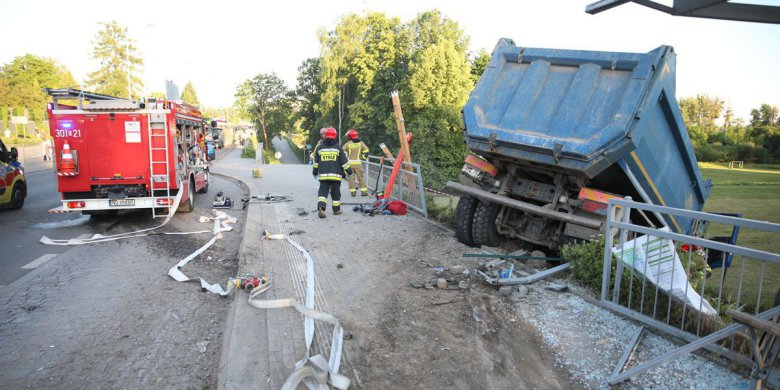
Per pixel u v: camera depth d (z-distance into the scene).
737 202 20.12
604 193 5.38
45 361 3.84
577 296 4.84
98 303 5.17
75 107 9.30
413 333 4.05
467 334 4.04
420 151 35.44
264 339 3.84
